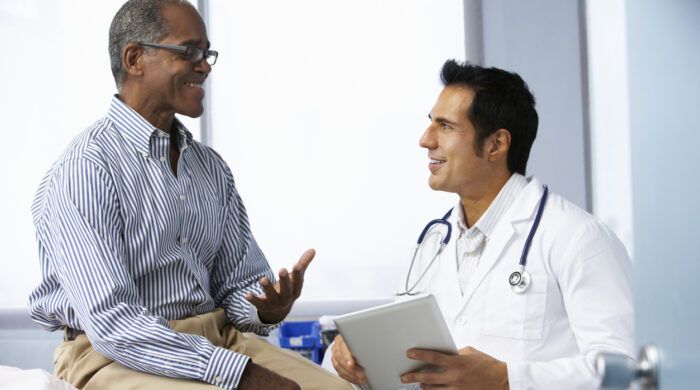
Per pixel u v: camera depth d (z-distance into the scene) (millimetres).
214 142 3432
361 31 3395
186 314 1501
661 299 604
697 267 520
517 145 1598
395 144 3379
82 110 3441
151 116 1542
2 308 3363
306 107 3412
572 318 1439
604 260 1445
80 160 1380
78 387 1367
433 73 3363
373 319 1257
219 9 3436
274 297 1517
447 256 1641
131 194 1427
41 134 3438
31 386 1148
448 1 3350
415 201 3367
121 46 1513
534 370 1353
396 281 3367
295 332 2979
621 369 653
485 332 1507
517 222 1542
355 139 3395
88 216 1349
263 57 3432
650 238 629
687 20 537
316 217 3404
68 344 1434
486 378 1325
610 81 3230
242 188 3428
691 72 527
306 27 3416
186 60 1513
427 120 3367
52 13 3447
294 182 3412
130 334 1290
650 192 624
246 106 3432
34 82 3443
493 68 1606
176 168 1578
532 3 3289
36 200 1493
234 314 1628
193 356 1299
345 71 3400
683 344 555
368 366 1354
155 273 1459
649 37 618
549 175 3275
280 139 3424
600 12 3246
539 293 1478
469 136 1562
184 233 1524
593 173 3242
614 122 3225
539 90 3285
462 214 1658
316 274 3395
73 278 1322
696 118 517
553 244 1486
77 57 3441
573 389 1332
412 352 1296
